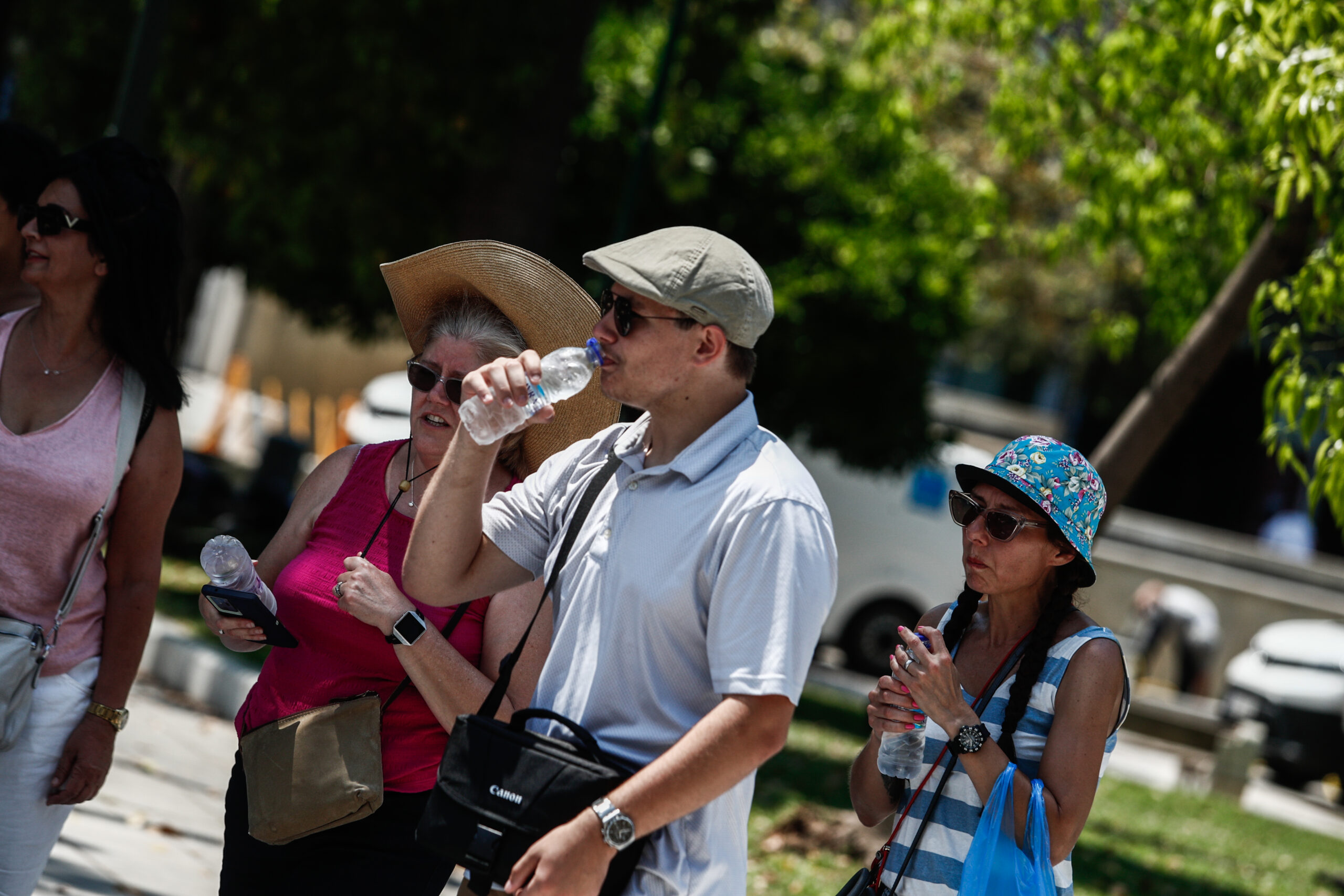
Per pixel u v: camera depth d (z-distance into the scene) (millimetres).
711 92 23500
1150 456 15297
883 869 6145
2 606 6613
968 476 6391
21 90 28312
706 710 5242
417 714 6340
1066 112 16922
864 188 27750
